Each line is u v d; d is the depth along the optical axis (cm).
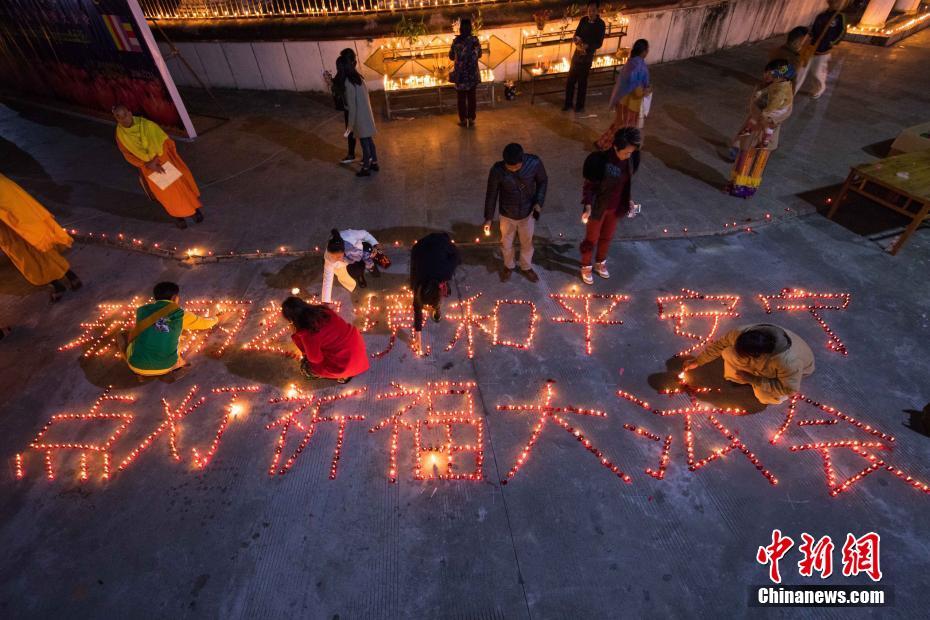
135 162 634
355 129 761
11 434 458
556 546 364
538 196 517
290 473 417
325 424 453
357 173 821
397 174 815
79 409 477
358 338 459
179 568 362
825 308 545
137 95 960
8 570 365
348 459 425
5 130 1030
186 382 497
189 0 1076
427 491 400
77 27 922
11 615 343
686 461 414
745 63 1180
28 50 1051
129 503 402
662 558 356
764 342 379
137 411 472
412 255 446
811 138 855
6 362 528
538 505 389
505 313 559
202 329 530
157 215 747
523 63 1081
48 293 619
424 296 428
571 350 513
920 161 629
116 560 368
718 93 1039
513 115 984
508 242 568
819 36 902
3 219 514
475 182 781
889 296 556
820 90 980
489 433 441
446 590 345
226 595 347
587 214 521
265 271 635
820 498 386
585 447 427
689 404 458
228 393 484
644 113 725
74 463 432
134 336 461
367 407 466
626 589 341
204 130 989
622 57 1016
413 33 991
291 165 858
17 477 424
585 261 573
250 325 557
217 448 438
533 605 336
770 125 636
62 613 343
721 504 385
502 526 377
